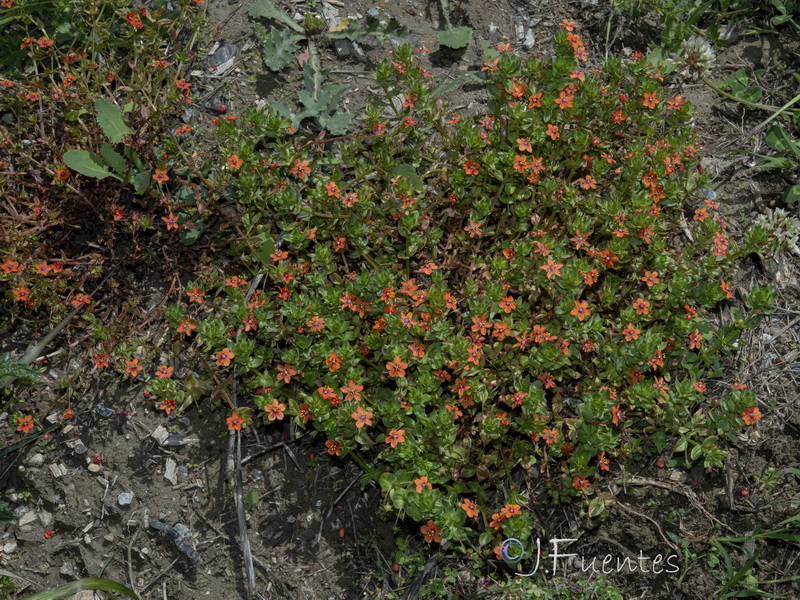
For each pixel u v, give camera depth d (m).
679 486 0.62
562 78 0.66
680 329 0.61
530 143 0.65
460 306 0.65
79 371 0.65
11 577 0.62
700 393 0.62
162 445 0.64
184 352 0.66
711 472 0.63
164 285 0.68
